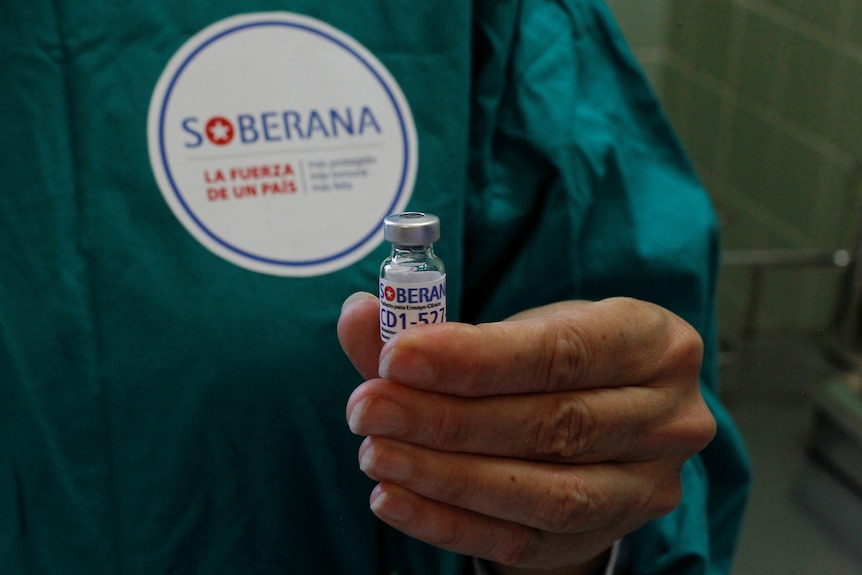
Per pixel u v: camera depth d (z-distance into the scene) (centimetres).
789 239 122
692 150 146
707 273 75
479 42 74
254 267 68
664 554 71
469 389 49
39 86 66
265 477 67
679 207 75
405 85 72
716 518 79
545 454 53
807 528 98
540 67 74
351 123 71
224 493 67
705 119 141
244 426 67
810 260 108
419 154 71
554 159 72
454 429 49
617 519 57
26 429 65
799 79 116
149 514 67
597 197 73
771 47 121
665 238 73
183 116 68
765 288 130
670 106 150
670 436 56
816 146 114
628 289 73
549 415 52
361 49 71
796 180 119
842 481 103
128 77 67
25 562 67
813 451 107
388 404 48
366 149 71
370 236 70
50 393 65
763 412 111
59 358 65
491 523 55
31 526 67
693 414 57
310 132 70
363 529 70
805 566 93
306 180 70
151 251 67
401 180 71
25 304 65
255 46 69
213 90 69
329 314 68
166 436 66
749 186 131
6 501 66
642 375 55
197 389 66
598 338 52
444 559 70
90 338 65
